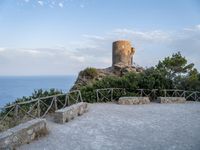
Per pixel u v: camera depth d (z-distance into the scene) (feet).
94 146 27.20
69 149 26.20
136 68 104.06
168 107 54.65
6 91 329.93
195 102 65.62
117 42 116.37
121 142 28.63
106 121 39.29
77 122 38.32
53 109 43.86
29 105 38.65
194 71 84.94
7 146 24.91
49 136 30.66
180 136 31.09
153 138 30.22
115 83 65.67
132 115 44.52
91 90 61.77
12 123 33.01
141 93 65.21
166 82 70.49
